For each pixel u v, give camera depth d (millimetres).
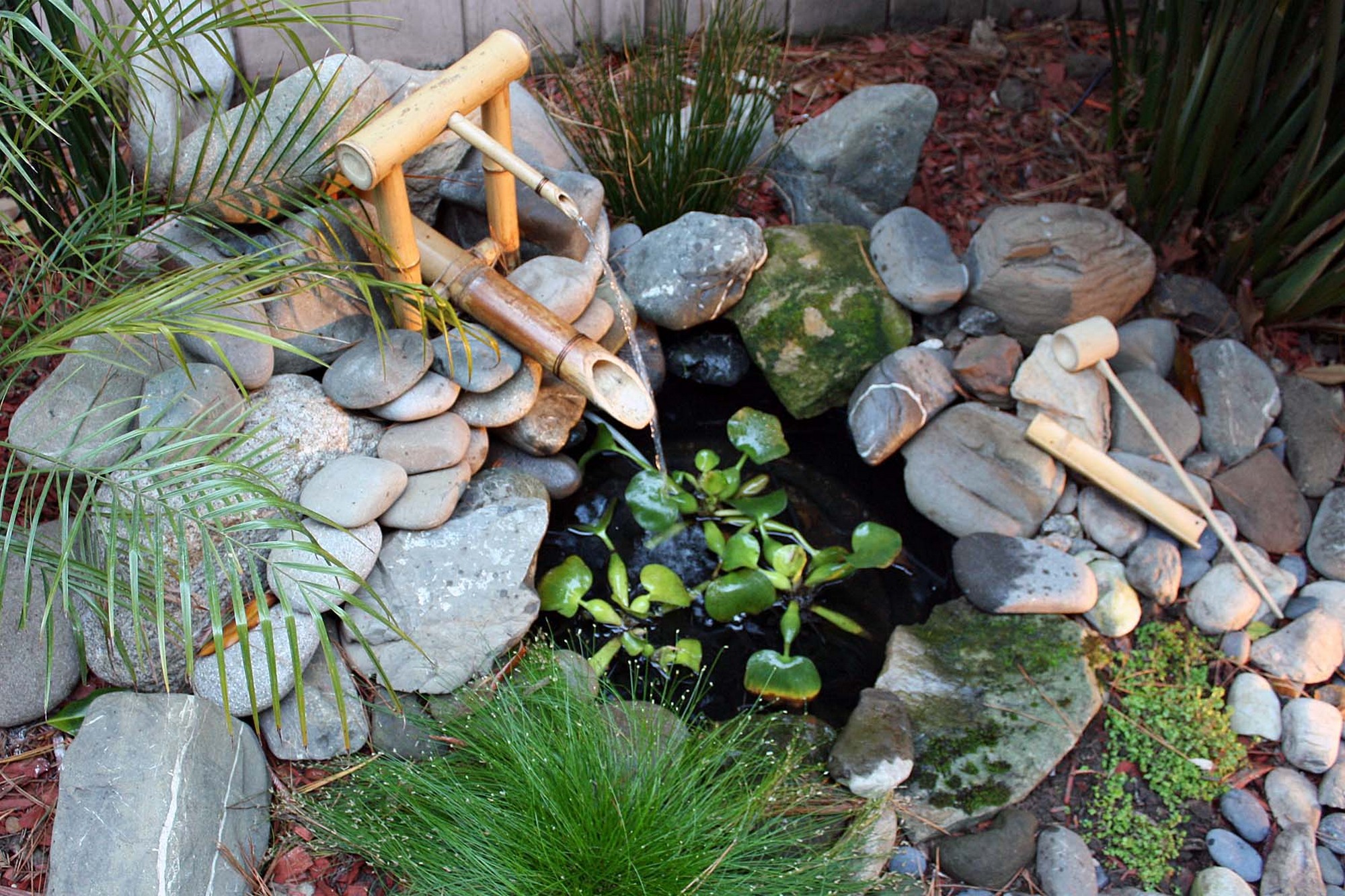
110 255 1971
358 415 2186
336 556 1963
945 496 2459
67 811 1653
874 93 2697
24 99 1959
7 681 1830
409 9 2848
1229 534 2373
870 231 2738
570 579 2281
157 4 1794
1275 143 2527
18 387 2160
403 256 2074
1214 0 2695
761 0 2746
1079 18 3287
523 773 1821
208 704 1837
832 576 2363
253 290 1823
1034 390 2461
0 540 1716
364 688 2004
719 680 2201
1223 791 2043
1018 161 2939
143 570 1811
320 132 1964
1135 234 2594
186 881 1650
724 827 1801
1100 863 1968
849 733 2010
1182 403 2527
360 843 1771
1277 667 2184
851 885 1791
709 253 2500
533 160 2510
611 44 3088
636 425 2303
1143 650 2230
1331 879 1934
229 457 1965
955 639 2219
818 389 2617
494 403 2264
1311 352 2693
